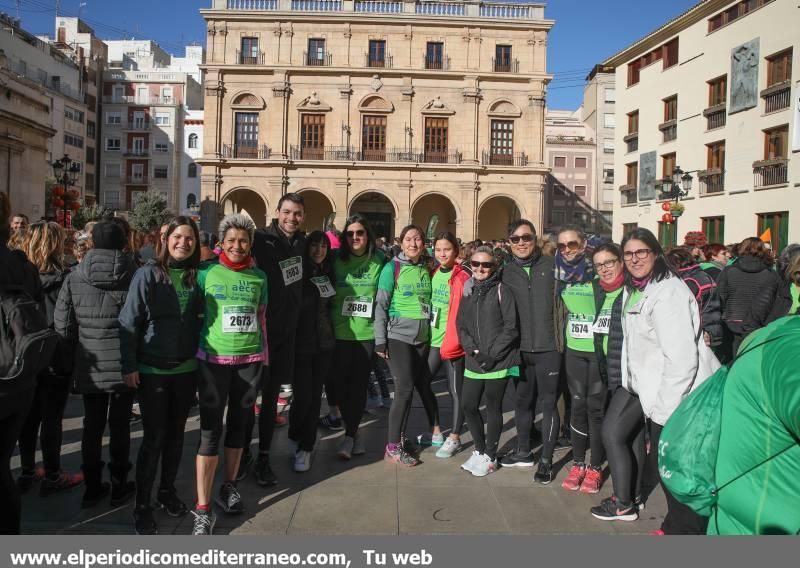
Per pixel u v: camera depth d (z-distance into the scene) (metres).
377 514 4.35
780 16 21.48
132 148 64.94
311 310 5.34
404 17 35.81
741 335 6.94
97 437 4.49
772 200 21.77
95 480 4.50
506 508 4.51
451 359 5.74
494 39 36.41
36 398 4.77
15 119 19.97
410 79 36.25
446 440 5.89
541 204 36.69
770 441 1.88
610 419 4.29
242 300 4.26
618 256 4.61
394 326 5.53
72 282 4.49
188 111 66.19
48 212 37.41
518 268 5.38
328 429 6.69
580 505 4.59
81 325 4.41
